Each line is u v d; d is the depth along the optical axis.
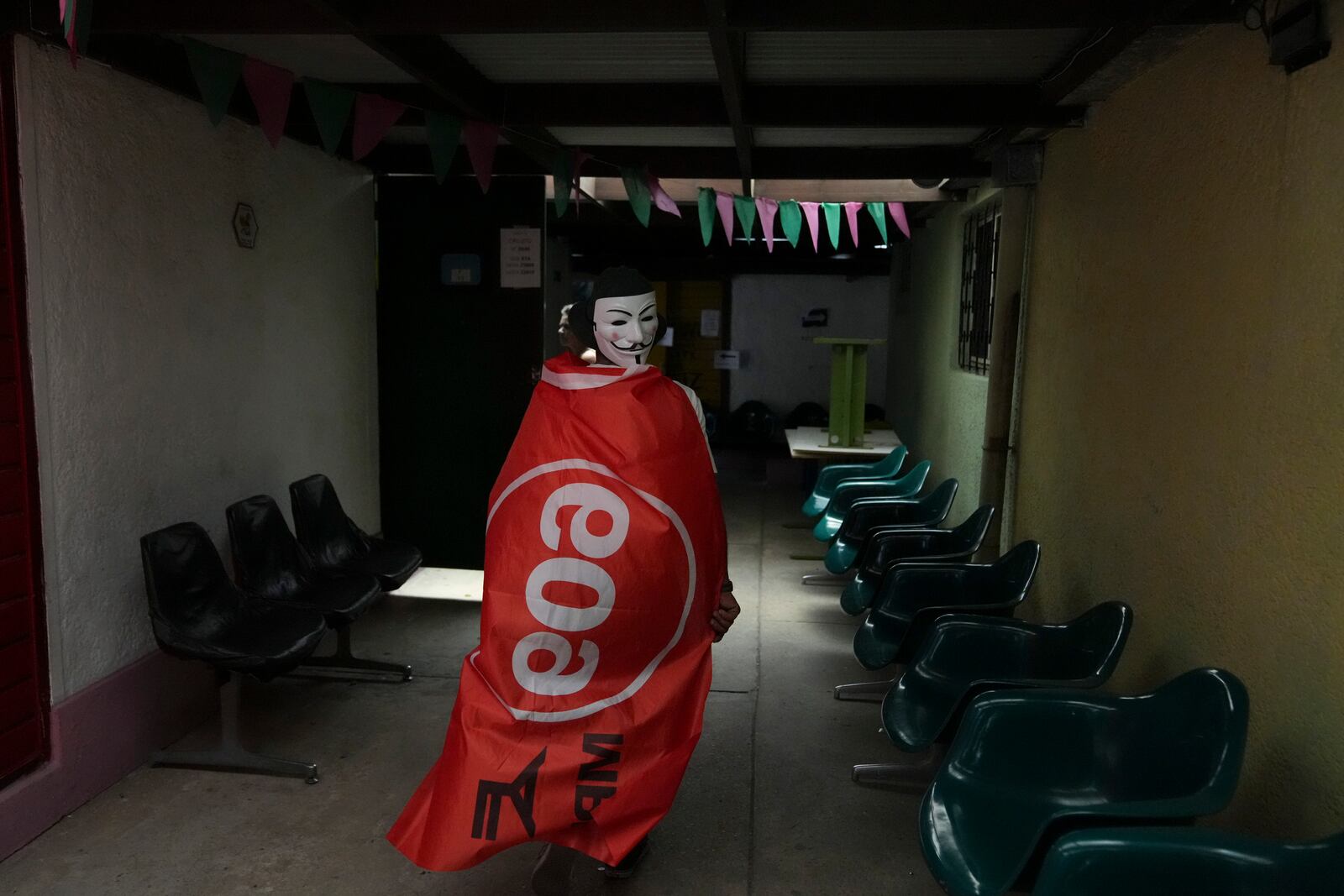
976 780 2.10
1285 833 2.00
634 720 2.12
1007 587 3.16
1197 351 2.44
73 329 2.76
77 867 2.52
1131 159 2.91
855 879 2.52
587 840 2.08
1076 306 3.42
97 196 2.84
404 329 4.98
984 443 4.21
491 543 2.22
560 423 2.20
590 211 6.49
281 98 2.57
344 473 4.67
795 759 3.21
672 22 2.27
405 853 2.09
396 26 2.31
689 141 4.20
